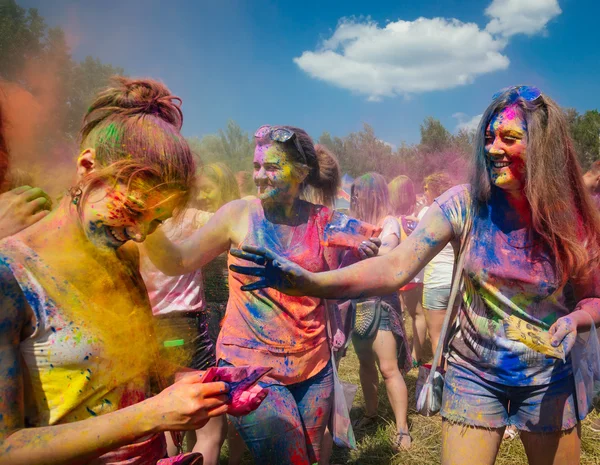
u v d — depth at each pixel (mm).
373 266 2023
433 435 3883
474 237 2109
